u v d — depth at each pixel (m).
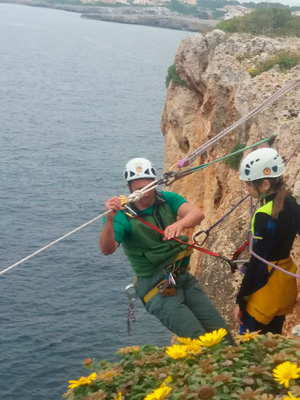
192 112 28.80
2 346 31.14
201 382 4.22
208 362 4.46
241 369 4.44
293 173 11.23
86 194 58.44
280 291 6.18
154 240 6.03
